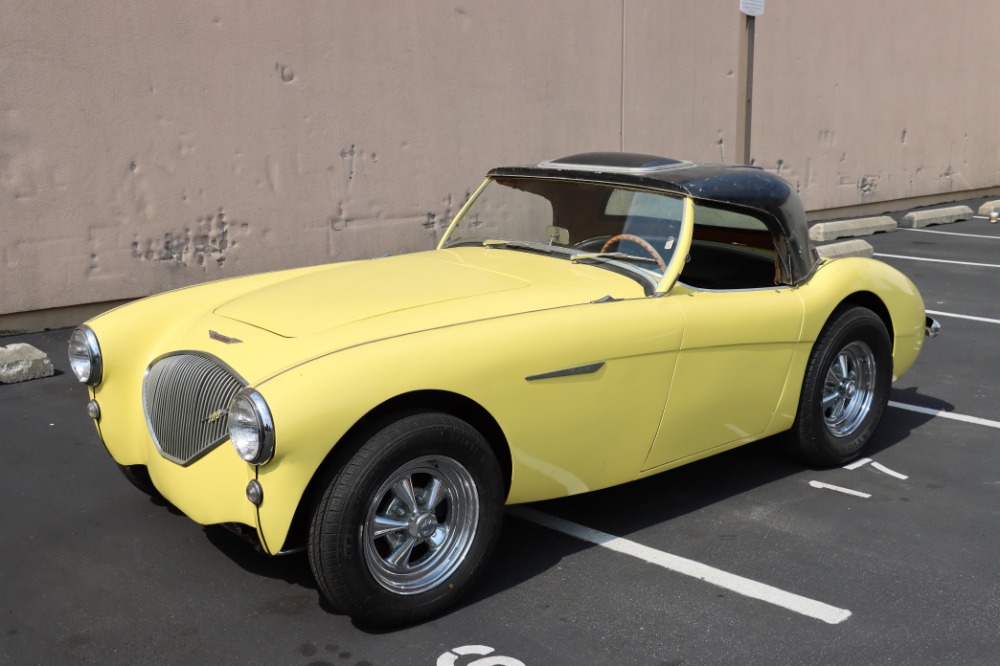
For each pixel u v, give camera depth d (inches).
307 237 327.6
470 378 120.1
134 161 285.3
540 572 137.8
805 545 147.5
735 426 157.9
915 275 375.2
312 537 113.3
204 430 121.5
